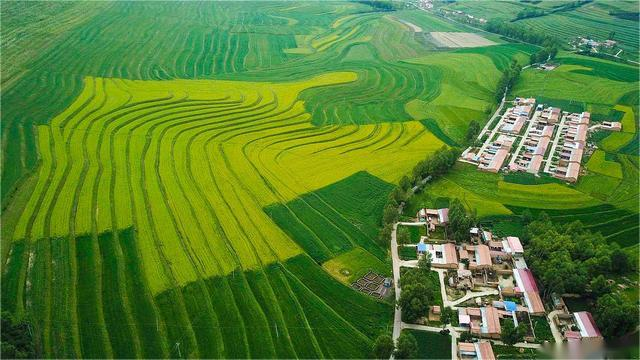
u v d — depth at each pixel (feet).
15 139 530.27
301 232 404.98
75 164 488.44
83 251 371.56
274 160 518.78
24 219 403.13
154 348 296.51
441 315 327.88
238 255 374.63
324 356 298.97
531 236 391.45
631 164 532.32
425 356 300.81
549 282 342.44
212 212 424.87
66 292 334.03
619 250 364.99
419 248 386.73
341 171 501.97
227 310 325.21
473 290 351.87
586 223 430.20
